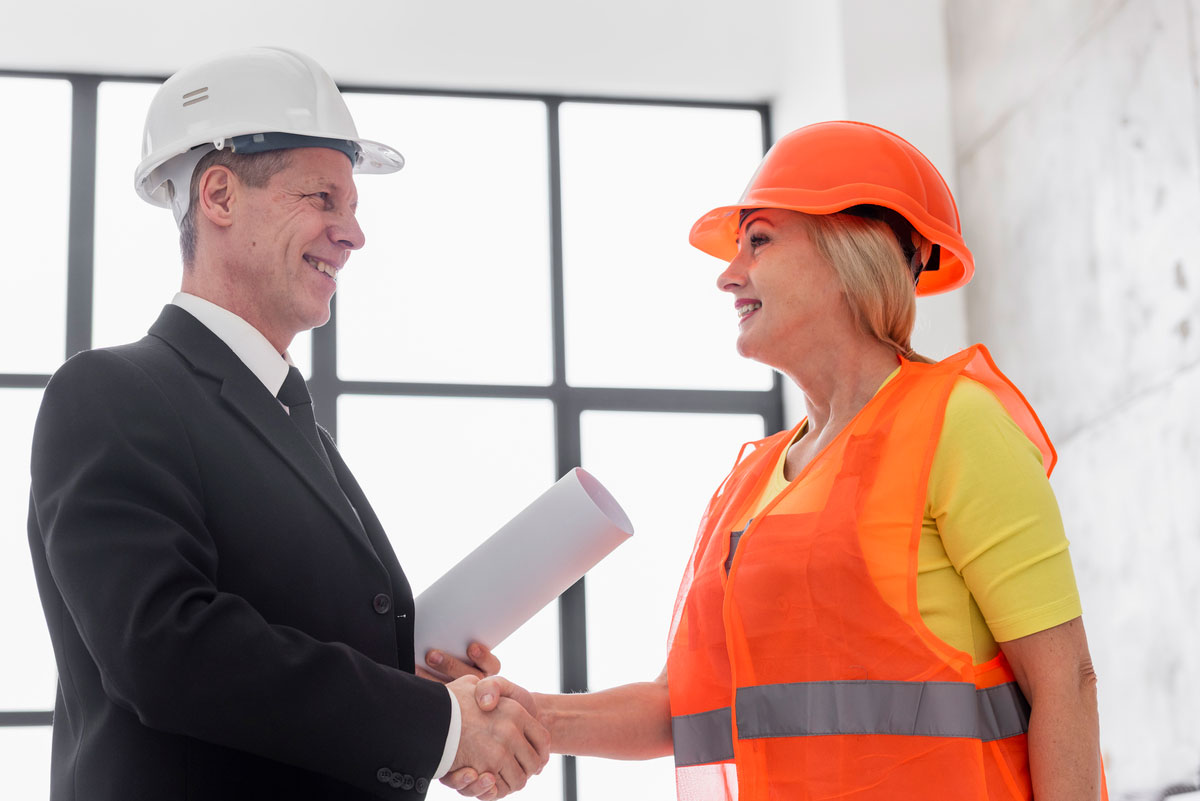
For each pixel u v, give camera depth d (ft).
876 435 5.53
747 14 13.71
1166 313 9.34
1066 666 5.13
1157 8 9.53
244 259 5.76
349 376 13.98
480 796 5.26
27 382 13.42
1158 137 9.50
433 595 6.00
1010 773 5.21
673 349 14.60
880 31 12.98
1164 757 9.25
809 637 5.40
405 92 14.69
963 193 12.66
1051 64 11.01
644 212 14.85
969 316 12.51
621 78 14.65
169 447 5.03
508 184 14.67
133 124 14.14
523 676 13.55
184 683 4.61
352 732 4.79
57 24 13.26
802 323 5.95
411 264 14.35
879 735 5.20
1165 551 9.29
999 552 5.20
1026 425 5.76
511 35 13.82
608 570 13.89
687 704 6.02
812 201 5.85
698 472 14.32
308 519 5.24
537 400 14.21
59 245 13.78
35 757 12.68
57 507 4.83
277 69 5.93
